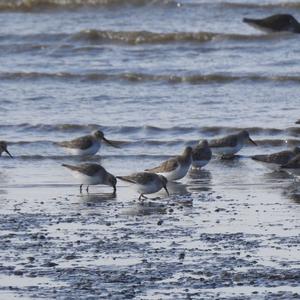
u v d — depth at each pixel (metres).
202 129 23.08
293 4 36.00
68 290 12.63
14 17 36.31
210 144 21.52
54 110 25.03
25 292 12.59
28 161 21.20
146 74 27.91
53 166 20.75
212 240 14.83
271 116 24.03
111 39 32.66
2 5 37.41
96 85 27.53
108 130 23.19
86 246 14.59
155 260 13.84
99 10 36.50
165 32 33.00
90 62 30.25
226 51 30.89
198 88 26.92
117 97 26.20
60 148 21.97
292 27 32.50
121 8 36.53
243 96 25.95
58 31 34.06
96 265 13.66
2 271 13.45
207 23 34.50
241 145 21.59
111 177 18.45
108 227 15.70
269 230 15.37
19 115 24.59
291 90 26.33
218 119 23.84
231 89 26.64
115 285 12.80
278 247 14.38
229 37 31.97
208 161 20.53
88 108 25.20
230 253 14.13
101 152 21.84
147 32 32.44
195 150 20.45
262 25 32.59
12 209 17.02
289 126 23.12
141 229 15.54
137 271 13.36
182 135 22.83
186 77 27.47
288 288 12.58
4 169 20.48
